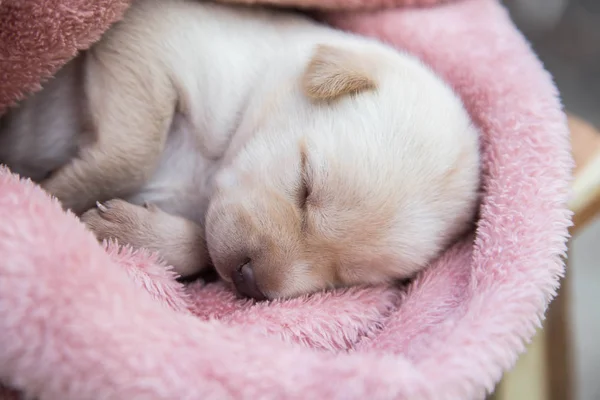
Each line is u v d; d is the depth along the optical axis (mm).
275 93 271
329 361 205
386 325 249
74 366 193
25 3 224
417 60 290
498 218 253
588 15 440
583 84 427
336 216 251
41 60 233
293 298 251
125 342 195
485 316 227
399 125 259
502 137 271
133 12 265
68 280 198
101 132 258
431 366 211
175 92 269
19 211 204
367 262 256
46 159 271
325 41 281
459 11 302
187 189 282
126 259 239
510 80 279
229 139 278
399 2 302
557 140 265
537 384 251
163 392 194
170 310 212
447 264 261
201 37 271
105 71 259
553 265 241
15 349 193
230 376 198
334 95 256
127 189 266
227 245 251
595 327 393
